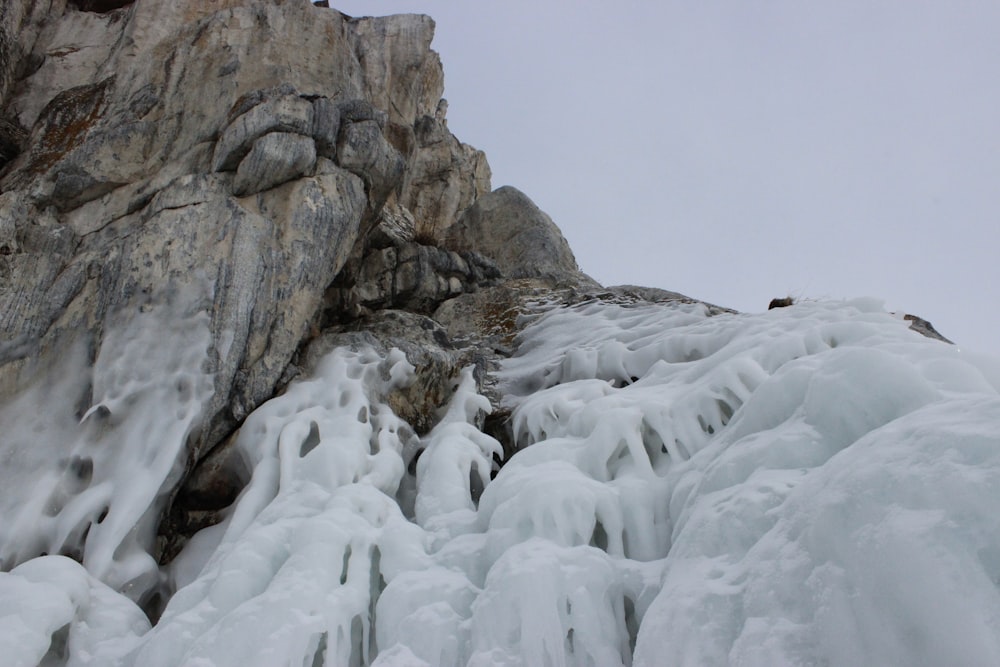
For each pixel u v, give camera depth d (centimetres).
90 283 664
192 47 867
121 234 712
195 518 625
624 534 474
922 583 262
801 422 424
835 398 404
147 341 628
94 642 445
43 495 542
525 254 1311
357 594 435
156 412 598
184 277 664
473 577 450
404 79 1415
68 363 622
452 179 1686
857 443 338
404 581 434
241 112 786
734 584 335
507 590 387
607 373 784
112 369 610
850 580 288
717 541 370
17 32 1065
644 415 551
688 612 334
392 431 663
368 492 530
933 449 295
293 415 637
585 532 451
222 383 630
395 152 849
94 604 468
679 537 400
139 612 482
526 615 376
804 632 294
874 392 391
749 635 304
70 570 467
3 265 658
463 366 828
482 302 1085
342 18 1014
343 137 820
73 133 805
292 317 710
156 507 574
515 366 899
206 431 616
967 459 284
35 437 579
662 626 337
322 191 772
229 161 759
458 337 1029
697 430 539
